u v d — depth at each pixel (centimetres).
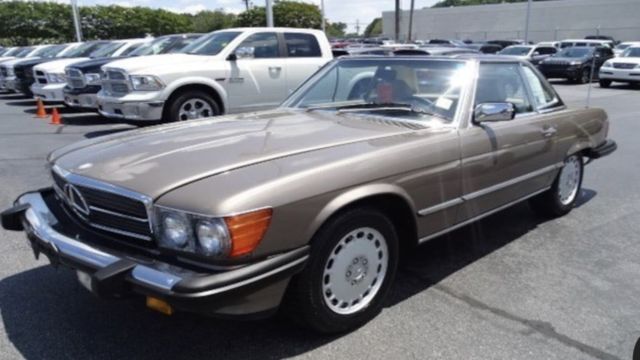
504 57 446
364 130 352
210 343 308
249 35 948
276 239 264
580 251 447
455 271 406
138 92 870
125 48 1427
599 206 569
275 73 962
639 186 649
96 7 5231
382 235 324
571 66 2212
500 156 399
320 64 1009
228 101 927
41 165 745
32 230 309
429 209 346
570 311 347
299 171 278
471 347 306
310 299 291
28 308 344
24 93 1567
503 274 401
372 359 294
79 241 285
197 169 278
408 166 324
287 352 300
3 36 4809
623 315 343
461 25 6088
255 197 255
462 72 396
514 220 522
